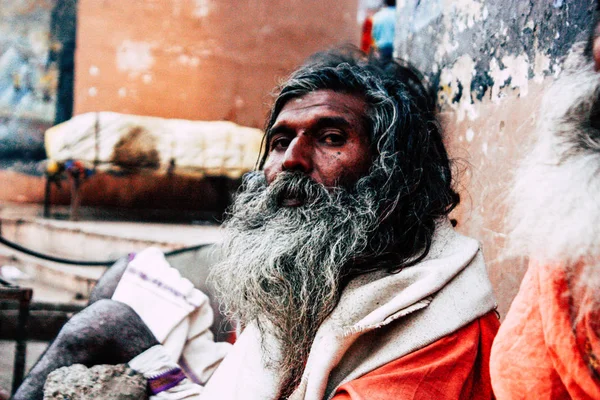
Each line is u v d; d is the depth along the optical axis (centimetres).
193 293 185
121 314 171
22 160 831
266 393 135
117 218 727
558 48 140
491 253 170
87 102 828
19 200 827
